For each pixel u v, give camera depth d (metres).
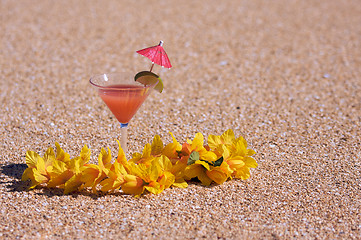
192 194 1.53
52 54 2.37
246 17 3.21
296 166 1.63
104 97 1.51
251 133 1.79
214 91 2.06
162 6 3.45
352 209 1.49
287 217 1.47
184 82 2.13
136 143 1.72
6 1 3.42
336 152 1.70
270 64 2.32
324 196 1.53
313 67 2.28
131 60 2.34
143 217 1.46
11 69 2.18
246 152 1.58
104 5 3.42
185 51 2.50
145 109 1.91
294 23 3.08
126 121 1.55
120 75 1.56
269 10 3.41
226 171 1.54
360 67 2.28
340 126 1.83
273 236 1.42
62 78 2.13
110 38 2.67
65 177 1.53
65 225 1.44
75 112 1.88
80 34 2.72
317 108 1.94
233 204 1.50
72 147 1.69
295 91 2.07
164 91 2.05
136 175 1.53
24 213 1.46
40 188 1.53
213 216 1.47
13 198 1.50
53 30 2.77
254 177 1.59
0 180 1.55
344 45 2.63
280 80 2.16
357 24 3.05
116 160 1.52
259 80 2.16
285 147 1.72
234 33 2.84
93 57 2.36
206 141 1.74
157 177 1.50
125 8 3.36
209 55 2.45
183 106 1.94
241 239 1.41
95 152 1.67
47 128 1.78
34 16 3.05
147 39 2.68
